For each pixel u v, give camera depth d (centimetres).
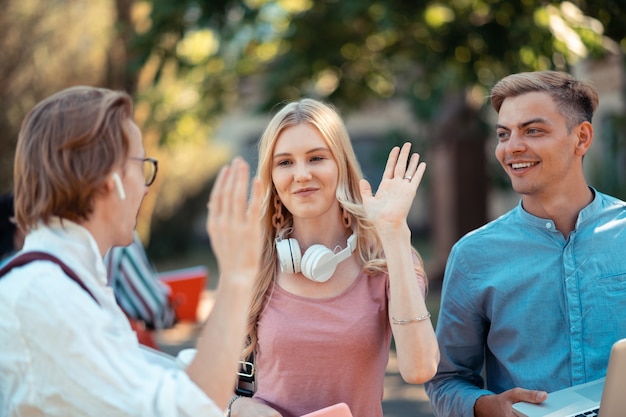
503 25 763
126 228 193
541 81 265
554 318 268
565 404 240
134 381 176
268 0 869
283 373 256
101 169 184
